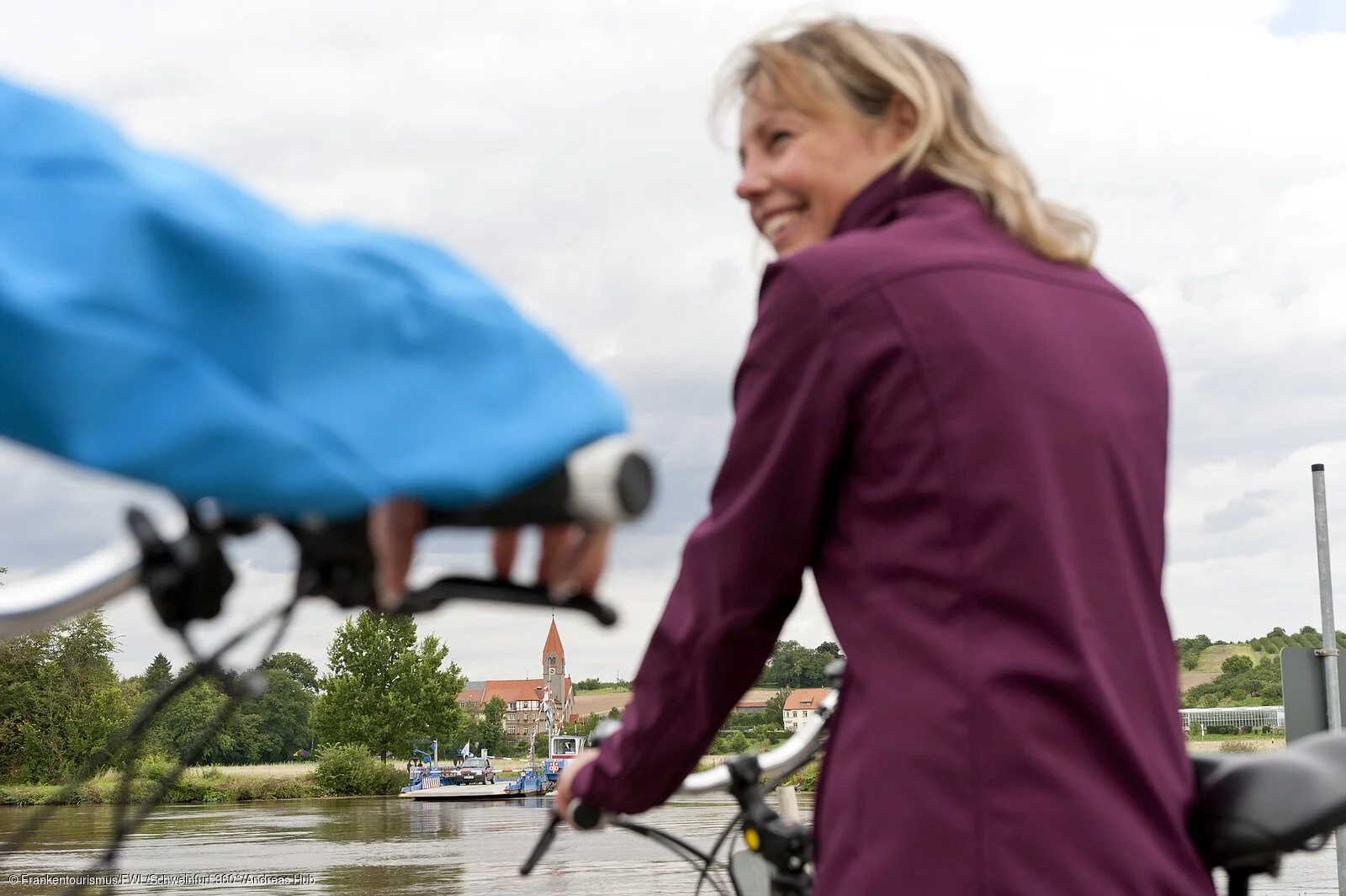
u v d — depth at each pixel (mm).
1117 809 1137
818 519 1287
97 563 930
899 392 1218
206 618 920
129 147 770
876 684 1209
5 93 729
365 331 783
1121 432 1278
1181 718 1289
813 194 1483
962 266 1272
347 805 44875
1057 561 1177
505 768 66750
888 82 1422
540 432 854
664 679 1366
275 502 732
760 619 1316
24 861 15695
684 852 2186
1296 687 7074
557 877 16000
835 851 1211
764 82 1507
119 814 1024
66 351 655
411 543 910
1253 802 1292
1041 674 1146
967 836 1117
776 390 1276
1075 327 1306
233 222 737
